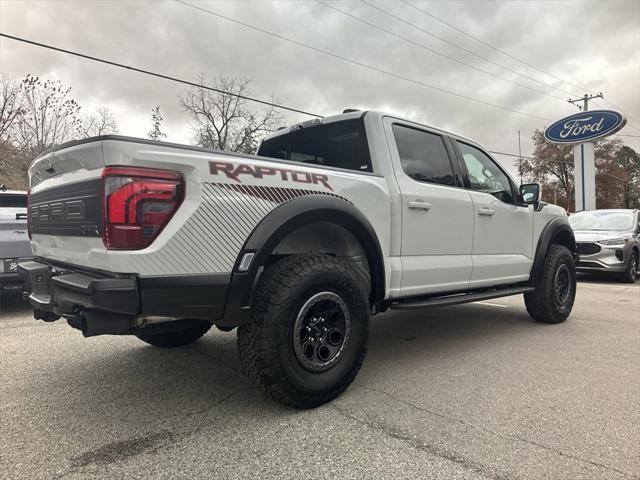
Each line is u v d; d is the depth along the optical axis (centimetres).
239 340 270
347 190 316
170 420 271
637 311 646
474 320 575
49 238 307
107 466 220
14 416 277
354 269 305
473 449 236
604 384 335
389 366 378
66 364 379
